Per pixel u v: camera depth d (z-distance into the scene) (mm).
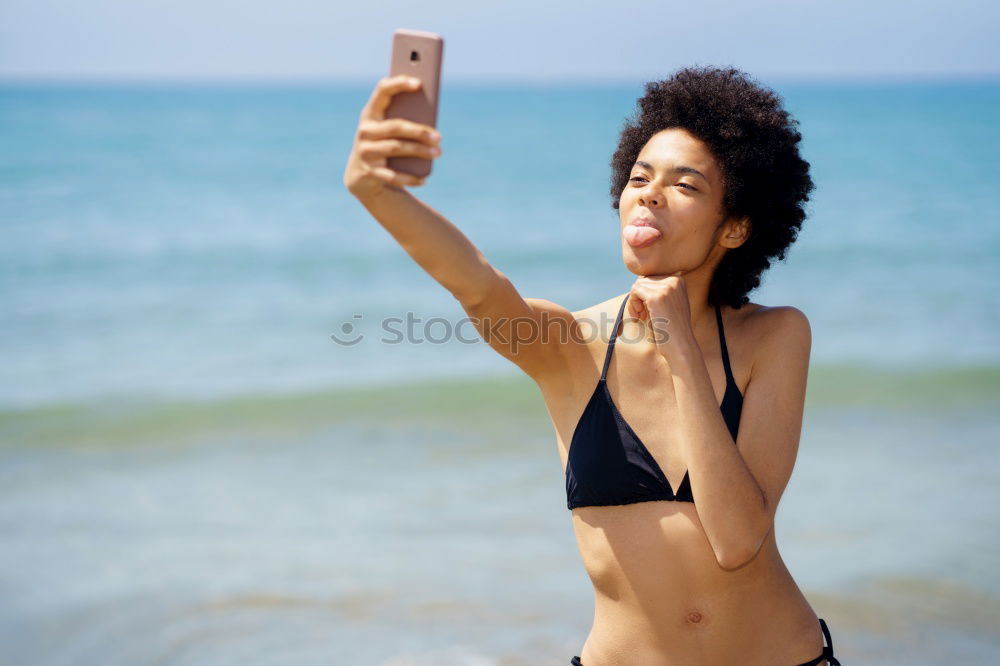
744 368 6973
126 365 32906
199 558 17703
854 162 110188
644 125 7309
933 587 16000
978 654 14102
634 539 6746
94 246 54500
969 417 26297
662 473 6695
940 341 35656
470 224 68125
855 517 18938
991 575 16391
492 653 14359
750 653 6836
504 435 25062
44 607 15883
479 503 20172
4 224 61844
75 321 39125
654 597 6750
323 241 56375
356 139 5566
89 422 26859
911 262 53281
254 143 126438
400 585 16406
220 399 28766
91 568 17375
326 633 14977
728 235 7039
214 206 71312
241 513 19938
